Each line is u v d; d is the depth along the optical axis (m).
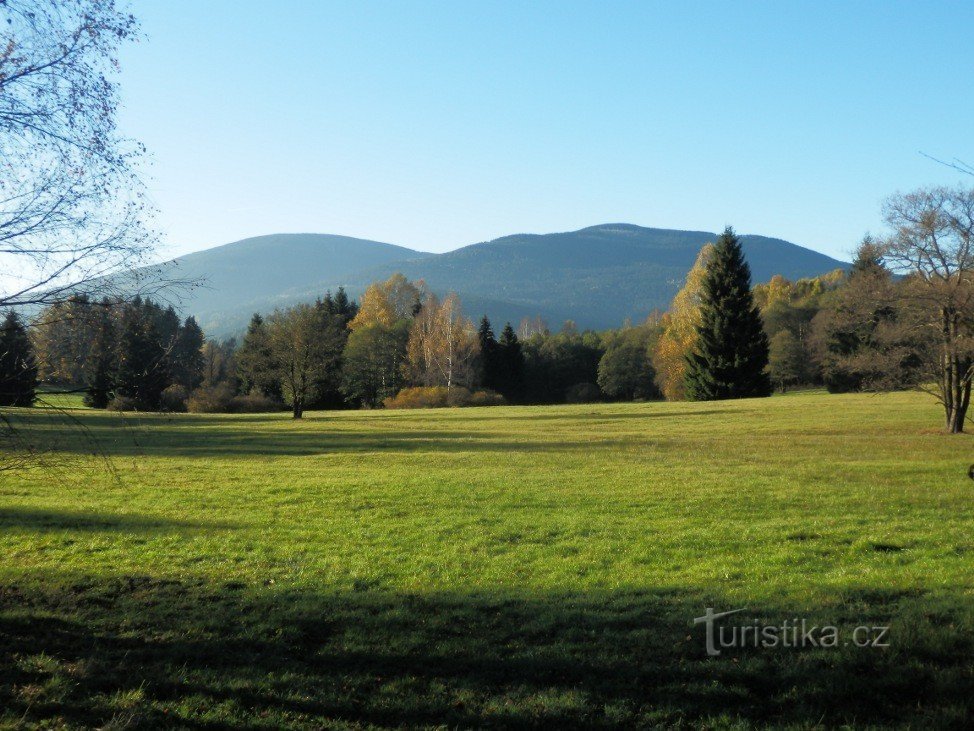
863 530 17.14
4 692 8.52
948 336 43.41
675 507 21.92
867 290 45.06
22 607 12.21
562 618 10.97
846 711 7.64
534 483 28.09
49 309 11.03
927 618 9.70
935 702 7.67
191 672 9.22
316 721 7.96
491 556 16.19
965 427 49.72
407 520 20.89
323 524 20.52
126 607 12.26
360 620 11.24
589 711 7.96
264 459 39.06
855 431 50.03
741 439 47.38
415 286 139.00
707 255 109.44
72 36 11.06
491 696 8.46
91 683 8.91
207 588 13.59
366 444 47.59
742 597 11.70
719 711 7.86
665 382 109.19
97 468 32.00
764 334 92.62
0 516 21.89
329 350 79.69
